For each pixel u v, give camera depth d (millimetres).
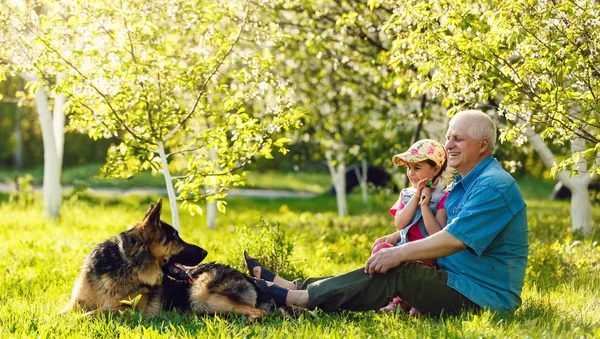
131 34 6785
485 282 5074
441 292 5004
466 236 4859
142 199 25719
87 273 5496
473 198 4965
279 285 5789
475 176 5156
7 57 6887
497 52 6648
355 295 5168
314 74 15984
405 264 5043
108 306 5395
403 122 13578
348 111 15781
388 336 4559
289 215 19781
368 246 10555
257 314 5281
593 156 7230
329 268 8617
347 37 11703
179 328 4844
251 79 7227
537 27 6055
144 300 5492
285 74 15578
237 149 7141
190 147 7898
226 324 4996
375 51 11961
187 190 7281
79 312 5336
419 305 5117
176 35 7996
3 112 40906
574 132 6457
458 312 5039
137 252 5484
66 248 10297
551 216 17828
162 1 6812
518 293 5188
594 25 6004
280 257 7215
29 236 11797
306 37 11914
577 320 5121
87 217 16453
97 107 6969
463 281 5012
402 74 10125
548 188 37031
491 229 4898
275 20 11062
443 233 4898
